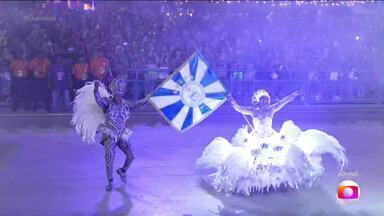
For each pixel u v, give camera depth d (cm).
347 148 1072
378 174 866
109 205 677
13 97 1511
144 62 1647
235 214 647
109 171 750
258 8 2128
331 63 1817
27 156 962
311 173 768
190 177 830
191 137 1177
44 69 1516
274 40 1875
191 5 2169
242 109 760
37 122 1353
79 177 820
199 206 678
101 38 1725
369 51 1869
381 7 2095
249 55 1781
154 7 2175
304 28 1973
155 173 852
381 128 1329
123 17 1898
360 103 1772
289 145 761
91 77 1545
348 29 2020
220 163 761
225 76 1692
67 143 1085
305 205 689
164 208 667
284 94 1734
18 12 1781
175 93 743
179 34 1833
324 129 1302
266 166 743
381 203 704
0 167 877
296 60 1794
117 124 755
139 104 775
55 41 1708
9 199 698
